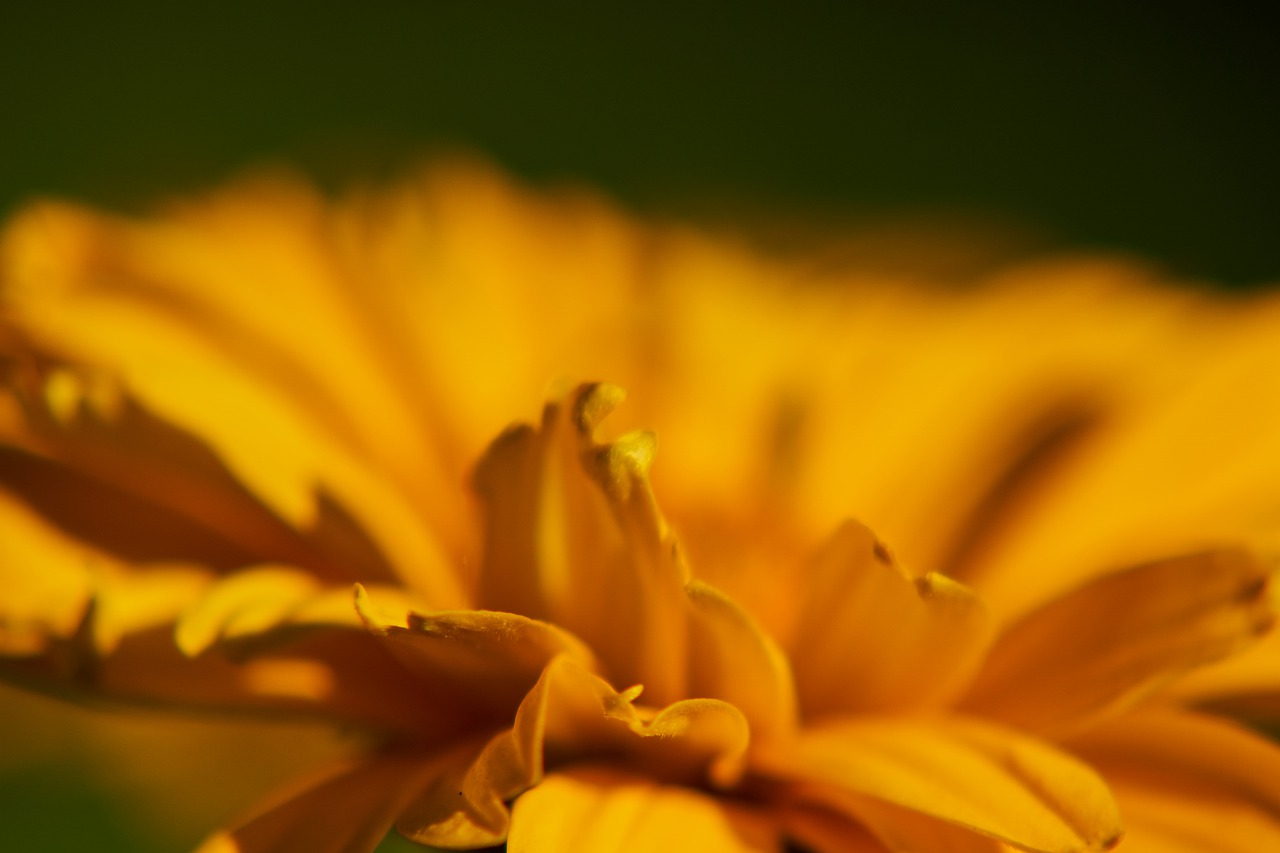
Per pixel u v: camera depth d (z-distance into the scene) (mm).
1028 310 149
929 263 197
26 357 128
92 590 119
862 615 121
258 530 125
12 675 120
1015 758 117
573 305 146
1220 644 119
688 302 150
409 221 144
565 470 119
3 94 312
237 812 153
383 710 121
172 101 327
